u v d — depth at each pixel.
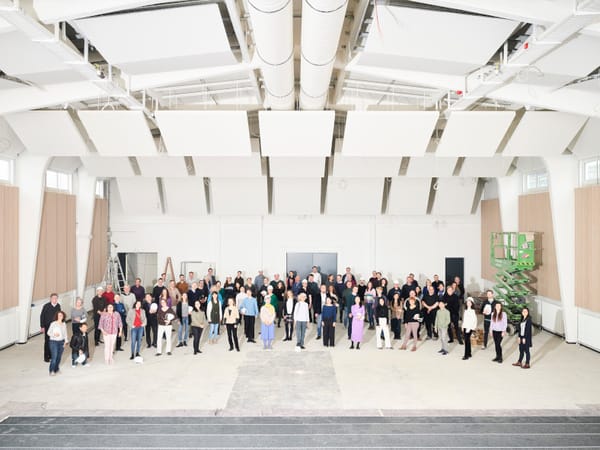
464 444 7.23
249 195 17.50
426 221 19.22
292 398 9.32
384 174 15.70
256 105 14.03
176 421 8.18
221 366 11.45
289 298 14.03
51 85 10.13
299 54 11.14
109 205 19.27
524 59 7.57
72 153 13.10
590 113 10.30
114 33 7.56
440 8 7.38
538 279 15.58
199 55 8.48
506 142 14.12
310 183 16.98
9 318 13.21
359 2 8.02
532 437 7.52
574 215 13.75
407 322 12.94
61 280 15.77
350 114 11.65
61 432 7.69
